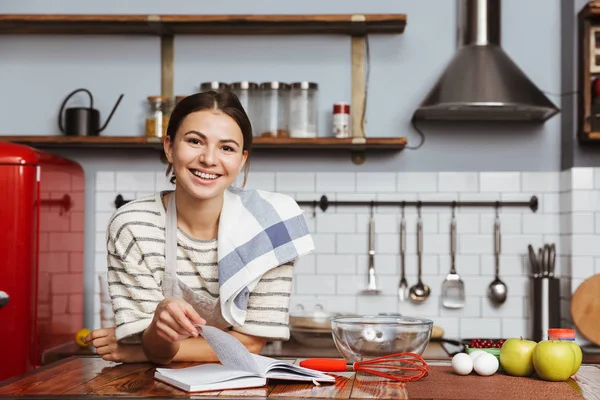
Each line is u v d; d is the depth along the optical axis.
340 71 3.63
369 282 3.59
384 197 3.62
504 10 3.63
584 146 3.41
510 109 3.36
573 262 3.40
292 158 3.64
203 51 3.66
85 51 3.68
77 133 3.48
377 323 1.65
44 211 3.06
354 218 3.62
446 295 3.58
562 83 3.59
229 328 2.11
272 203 2.06
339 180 3.62
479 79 3.26
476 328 3.58
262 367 1.52
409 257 3.61
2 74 3.68
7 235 2.94
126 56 3.67
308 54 3.64
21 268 2.94
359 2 3.64
